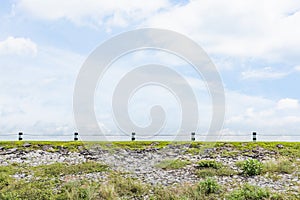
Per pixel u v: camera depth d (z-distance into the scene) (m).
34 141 31.38
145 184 18.22
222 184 18.02
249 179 18.92
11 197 16.23
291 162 22.64
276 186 17.45
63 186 17.67
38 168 22.20
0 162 24.34
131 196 16.70
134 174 20.45
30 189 17.39
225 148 28.16
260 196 15.66
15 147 28.91
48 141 31.42
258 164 20.19
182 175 20.36
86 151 27.28
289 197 15.63
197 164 22.95
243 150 27.55
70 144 29.64
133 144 30.20
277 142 30.53
